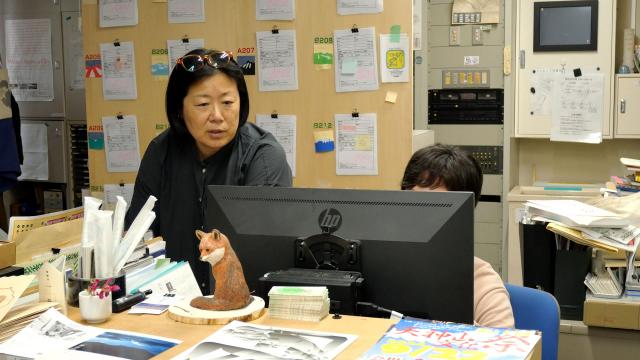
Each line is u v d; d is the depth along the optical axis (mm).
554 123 4312
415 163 1708
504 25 4250
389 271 1384
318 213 1446
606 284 2770
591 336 2764
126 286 1504
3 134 3814
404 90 2988
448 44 4363
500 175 4367
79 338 1223
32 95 4383
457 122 4410
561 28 4227
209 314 1299
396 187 3041
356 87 3041
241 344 1150
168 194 2189
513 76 4336
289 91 3131
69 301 1435
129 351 1154
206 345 1149
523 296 1957
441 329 1197
